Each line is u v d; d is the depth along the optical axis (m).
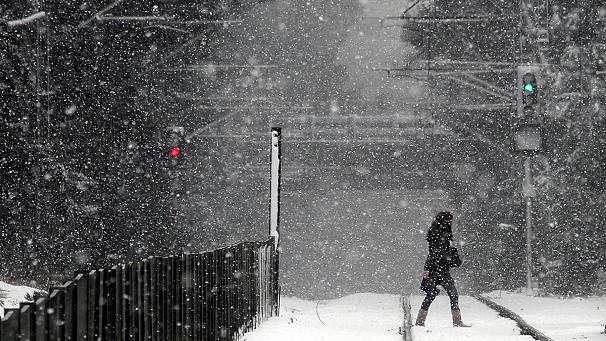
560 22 68.38
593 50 67.38
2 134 47.81
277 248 33.47
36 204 48.44
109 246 61.97
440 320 32.53
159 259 15.45
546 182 65.25
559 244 63.09
